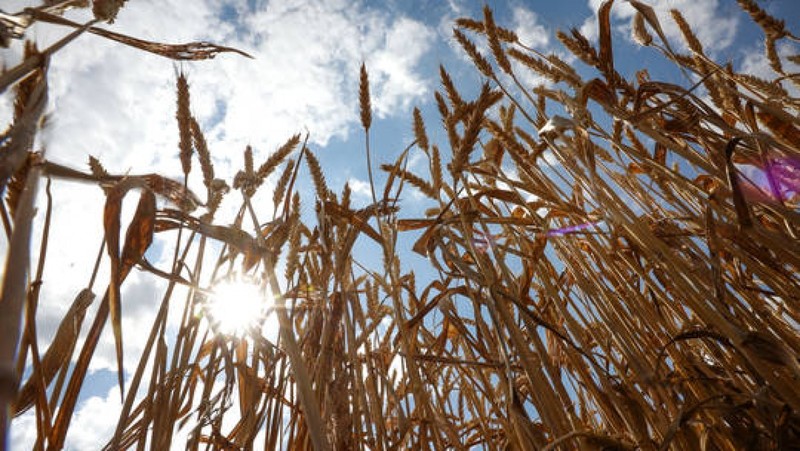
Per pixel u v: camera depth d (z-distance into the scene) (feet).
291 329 1.06
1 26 0.66
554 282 1.59
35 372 0.87
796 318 1.48
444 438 1.69
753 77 1.95
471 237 1.43
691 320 1.50
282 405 1.46
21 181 0.76
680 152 1.27
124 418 0.98
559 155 1.49
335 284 1.57
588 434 0.99
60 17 0.84
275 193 1.73
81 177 0.87
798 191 1.33
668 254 1.16
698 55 1.79
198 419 1.21
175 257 1.22
